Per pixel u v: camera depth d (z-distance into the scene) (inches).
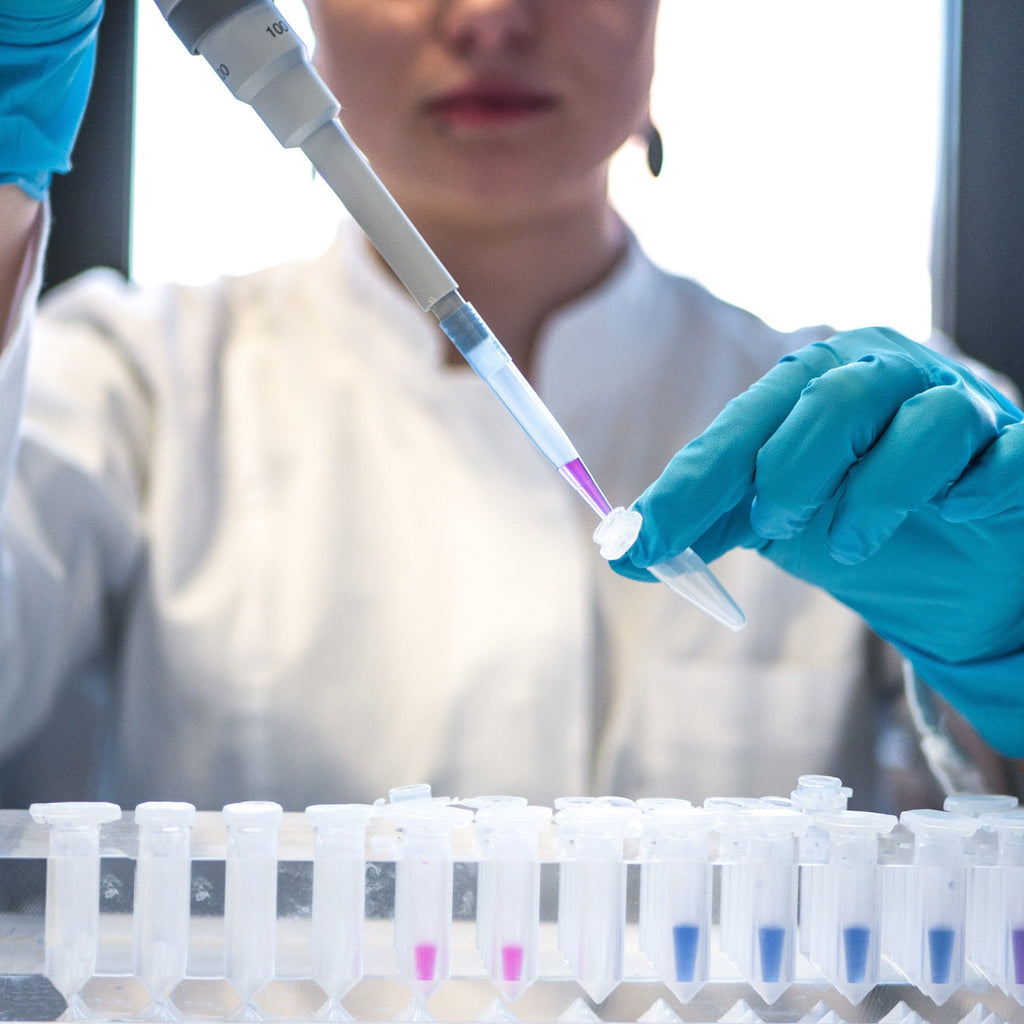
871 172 57.9
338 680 41.4
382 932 22.0
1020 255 58.3
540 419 24.3
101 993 21.2
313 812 21.4
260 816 21.3
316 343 46.3
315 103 22.8
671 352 46.5
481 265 44.2
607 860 21.7
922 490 24.3
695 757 42.8
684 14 56.9
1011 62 57.7
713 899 23.1
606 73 37.9
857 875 22.0
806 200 57.8
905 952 22.9
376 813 21.9
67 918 21.1
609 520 23.3
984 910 23.0
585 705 41.3
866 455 25.1
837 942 22.0
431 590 42.2
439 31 36.8
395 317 45.2
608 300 44.9
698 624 43.8
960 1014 22.4
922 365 27.4
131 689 41.9
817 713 43.4
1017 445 25.3
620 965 21.6
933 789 43.8
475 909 22.2
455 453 43.9
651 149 43.8
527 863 21.6
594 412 44.9
